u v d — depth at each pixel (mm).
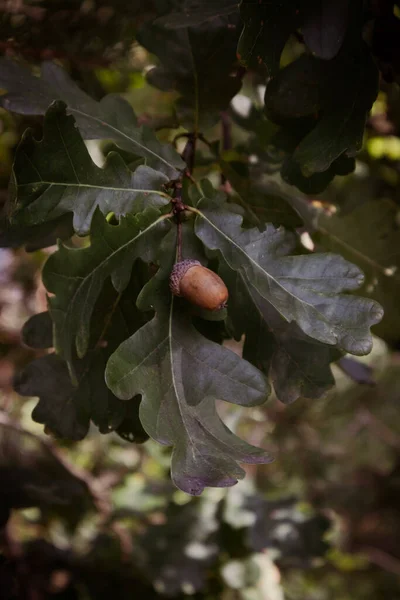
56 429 461
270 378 464
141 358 402
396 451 1442
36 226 455
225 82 525
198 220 423
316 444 1363
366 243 587
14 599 753
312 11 445
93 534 881
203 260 428
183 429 395
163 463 951
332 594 1410
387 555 1509
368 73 465
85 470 1030
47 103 462
